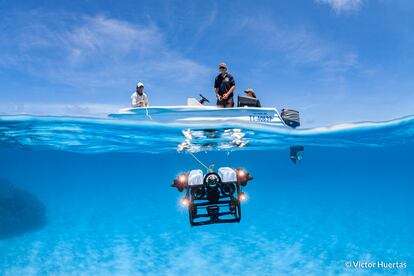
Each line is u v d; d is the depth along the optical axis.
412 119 13.89
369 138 18.06
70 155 24.53
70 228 22.94
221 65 10.65
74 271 13.77
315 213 29.56
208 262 14.95
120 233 21.47
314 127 13.77
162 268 14.21
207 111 10.61
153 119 11.06
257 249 16.97
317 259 14.96
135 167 39.09
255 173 52.66
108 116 10.99
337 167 44.53
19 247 17.27
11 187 21.09
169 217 28.39
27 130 14.36
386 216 27.42
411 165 41.19
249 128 11.80
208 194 5.41
